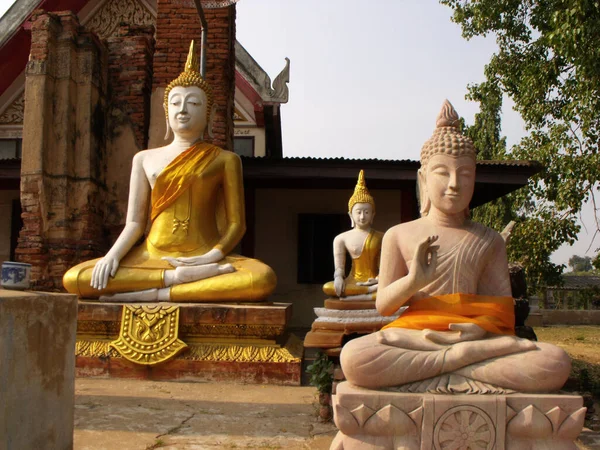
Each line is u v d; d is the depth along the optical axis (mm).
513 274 6727
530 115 11531
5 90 15625
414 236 3752
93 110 10664
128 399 5680
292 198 13695
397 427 3080
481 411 3062
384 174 11391
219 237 8320
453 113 3891
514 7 11656
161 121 10977
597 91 9500
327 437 4426
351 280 7910
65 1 14359
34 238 9812
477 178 10836
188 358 6867
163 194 8047
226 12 11250
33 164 9930
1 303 2801
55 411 3289
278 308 6949
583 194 10602
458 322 3412
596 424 5164
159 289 7457
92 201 10453
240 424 4781
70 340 3469
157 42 11164
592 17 8656
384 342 3279
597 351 12445
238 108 18312
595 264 11320
